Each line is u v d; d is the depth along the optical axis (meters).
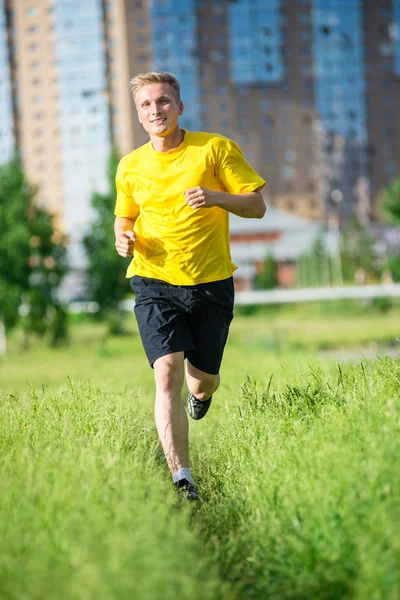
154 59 133.25
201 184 6.20
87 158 135.00
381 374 6.43
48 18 135.00
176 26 133.12
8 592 3.26
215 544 4.16
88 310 53.91
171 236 6.23
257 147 136.00
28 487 4.17
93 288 53.47
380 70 139.00
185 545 3.67
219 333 6.45
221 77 135.12
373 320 51.09
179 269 6.28
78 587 3.08
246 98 135.62
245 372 13.67
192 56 133.75
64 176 135.62
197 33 133.88
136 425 6.82
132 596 3.03
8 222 43.44
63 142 135.62
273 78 136.12
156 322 6.24
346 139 137.88
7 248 42.62
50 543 3.58
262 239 95.75
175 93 6.20
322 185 136.75
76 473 4.38
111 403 7.13
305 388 6.63
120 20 133.12
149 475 5.05
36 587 3.19
